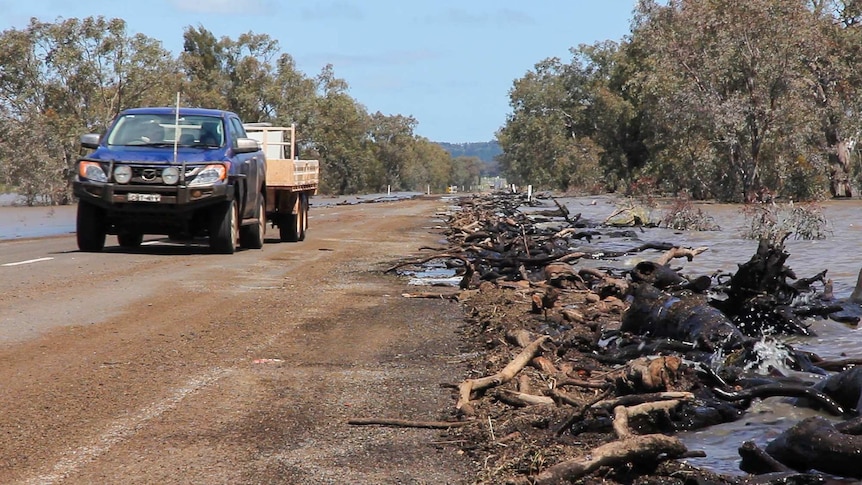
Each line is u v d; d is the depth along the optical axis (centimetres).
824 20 6381
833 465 505
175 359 814
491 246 1866
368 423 620
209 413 643
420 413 648
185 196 1686
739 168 6088
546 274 1417
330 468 530
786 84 5731
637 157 10281
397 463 539
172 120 1823
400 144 19500
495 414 637
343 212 4388
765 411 648
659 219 3628
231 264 1590
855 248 2261
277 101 11319
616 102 9981
